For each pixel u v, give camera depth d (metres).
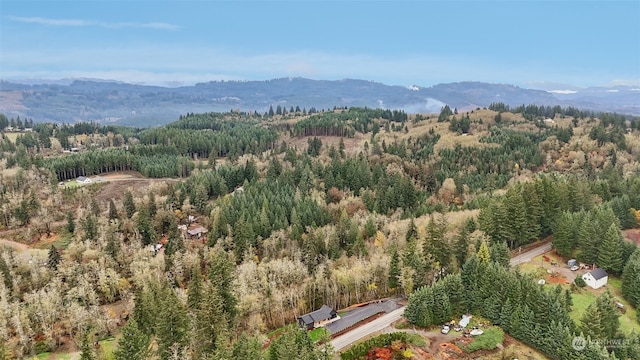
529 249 137.25
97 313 108.75
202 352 85.25
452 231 138.88
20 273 132.12
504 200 139.88
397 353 89.12
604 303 88.25
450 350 89.81
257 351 78.38
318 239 137.00
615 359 77.56
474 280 105.12
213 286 95.38
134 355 77.38
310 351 79.38
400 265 117.62
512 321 93.69
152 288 108.69
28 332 102.94
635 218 140.50
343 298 115.62
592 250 122.75
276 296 106.38
